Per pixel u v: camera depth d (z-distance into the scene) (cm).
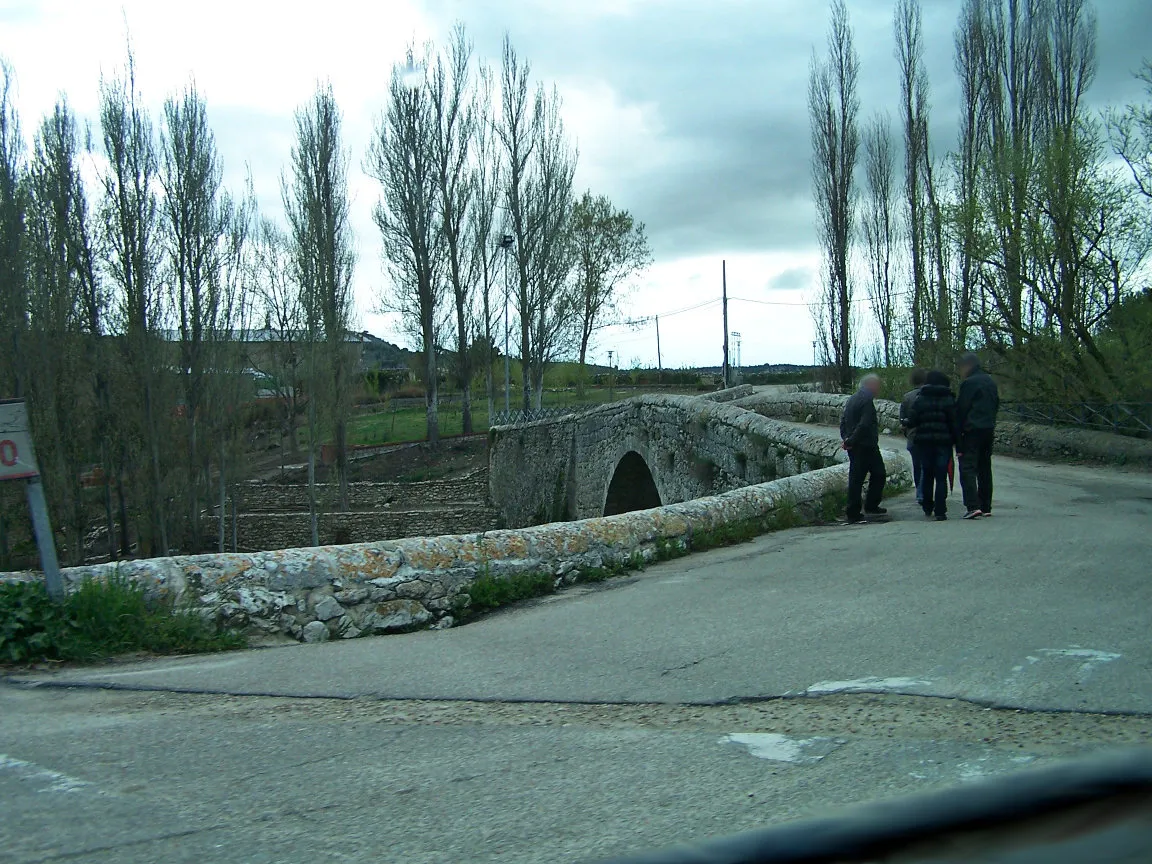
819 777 369
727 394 3703
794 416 2916
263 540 3769
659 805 348
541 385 4578
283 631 671
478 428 5269
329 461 4069
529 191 4462
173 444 3134
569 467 3181
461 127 4597
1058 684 469
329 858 311
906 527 1012
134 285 3016
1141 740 394
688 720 452
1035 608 622
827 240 4044
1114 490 1311
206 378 3209
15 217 2780
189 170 3127
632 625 650
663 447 2128
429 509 3947
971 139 2834
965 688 470
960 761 378
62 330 2830
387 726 454
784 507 1086
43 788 377
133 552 3244
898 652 540
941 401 1067
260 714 479
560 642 616
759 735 423
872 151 3959
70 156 2920
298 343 4009
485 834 328
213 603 664
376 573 716
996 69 2714
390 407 5878
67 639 604
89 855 314
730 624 632
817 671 514
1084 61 2578
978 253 1948
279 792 370
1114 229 1795
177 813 350
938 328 2341
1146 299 1797
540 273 4484
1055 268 1847
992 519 1031
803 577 778
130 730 453
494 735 437
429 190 4597
